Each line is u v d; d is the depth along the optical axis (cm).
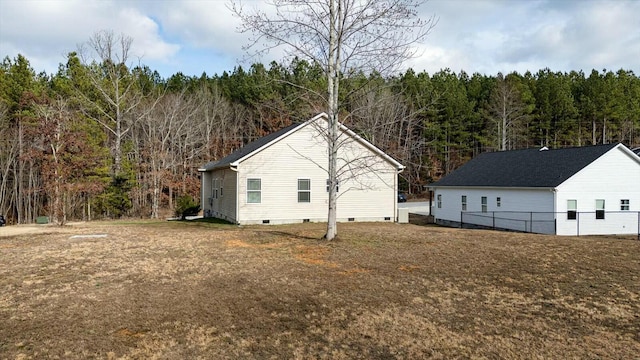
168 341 593
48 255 1188
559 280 928
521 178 2453
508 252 1226
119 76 3853
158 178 3453
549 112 5256
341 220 2306
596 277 954
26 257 1159
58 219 2633
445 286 873
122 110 3856
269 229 1845
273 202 2197
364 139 2352
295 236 1548
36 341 588
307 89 1395
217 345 582
